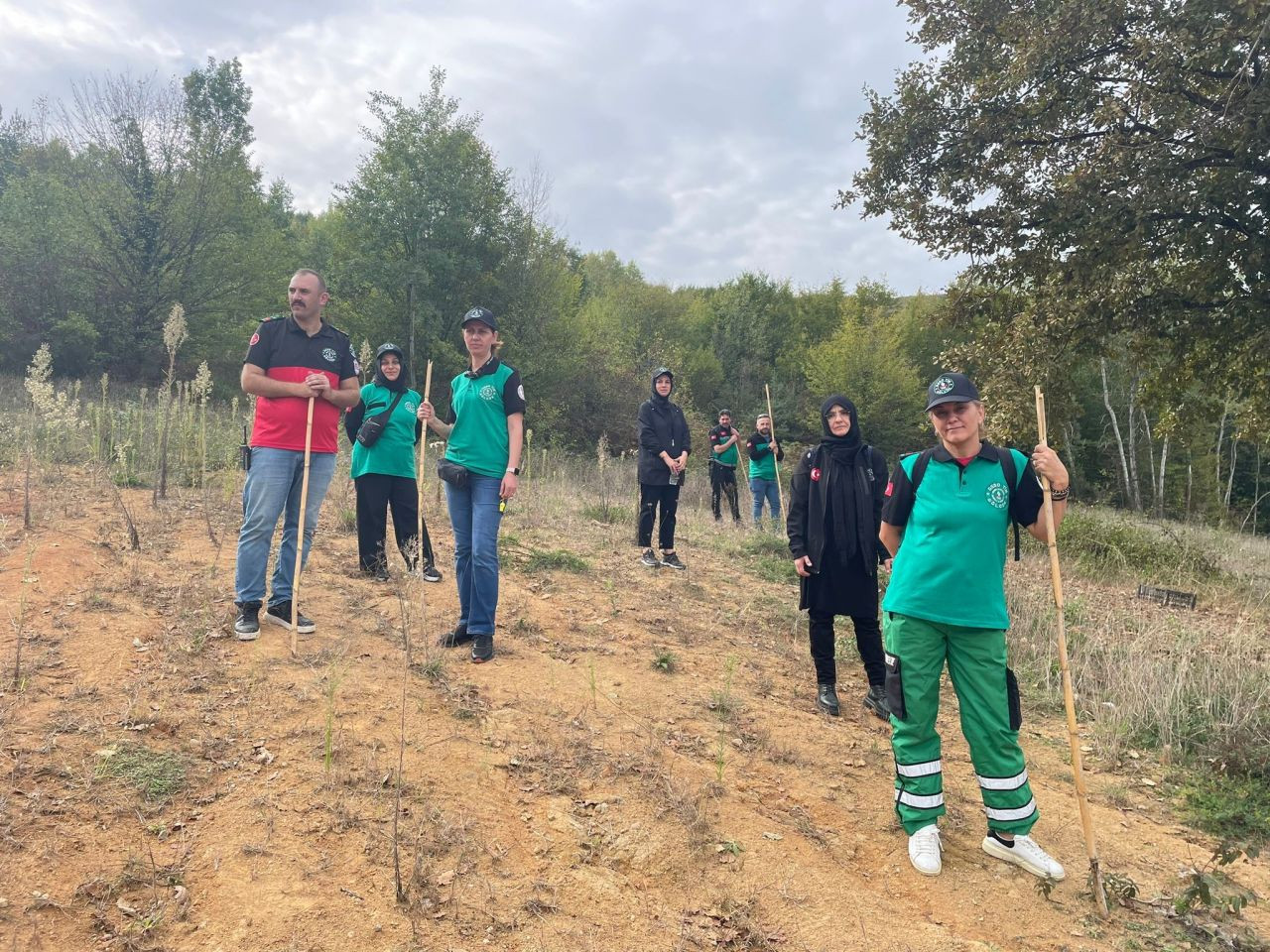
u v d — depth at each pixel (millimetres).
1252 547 15086
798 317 46750
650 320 43031
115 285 19609
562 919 2371
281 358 4039
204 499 6449
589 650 4730
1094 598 8930
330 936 2123
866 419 35438
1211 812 3865
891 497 3283
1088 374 34875
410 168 22125
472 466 4211
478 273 23188
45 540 4965
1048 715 5223
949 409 3055
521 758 3275
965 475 3102
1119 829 3607
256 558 3945
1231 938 2783
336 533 6656
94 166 19641
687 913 2535
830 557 4383
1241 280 10852
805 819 3246
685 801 3088
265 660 3691
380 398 5555
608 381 28109
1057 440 11766
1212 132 9102
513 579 6082
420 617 4688
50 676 3234
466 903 2352
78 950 1959
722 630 5750
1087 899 2949
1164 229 10484
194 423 10297
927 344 40500
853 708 4586
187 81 21375
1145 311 11250
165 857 2334
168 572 4738
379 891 2334
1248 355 11328
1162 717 4773
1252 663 5566
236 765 2848
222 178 20594
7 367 18219
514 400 4211
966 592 3035
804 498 4500
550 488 11984
